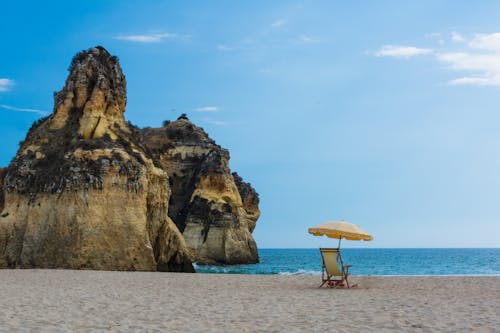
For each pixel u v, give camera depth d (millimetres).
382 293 19516
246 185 89188
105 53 51188
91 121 46125
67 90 49125
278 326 11398
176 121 85750
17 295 16969
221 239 70938
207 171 75250
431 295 18609
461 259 114375
